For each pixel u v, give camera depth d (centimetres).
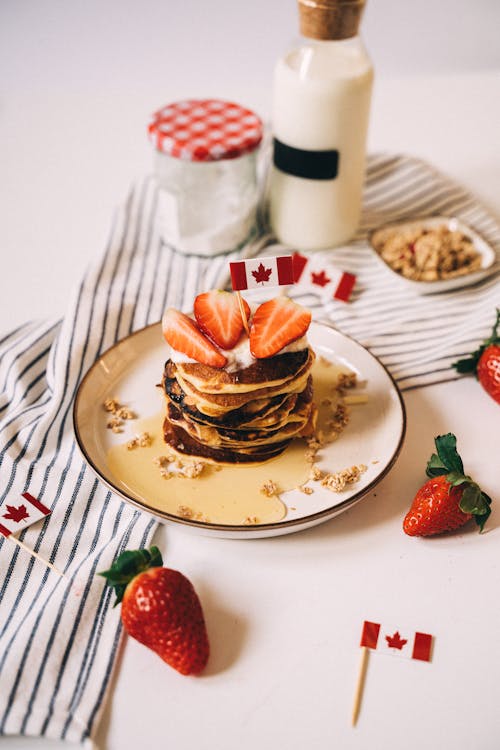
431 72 122
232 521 55
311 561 54
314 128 71
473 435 62
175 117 75
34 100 102
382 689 49
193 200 74
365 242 79
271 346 55
